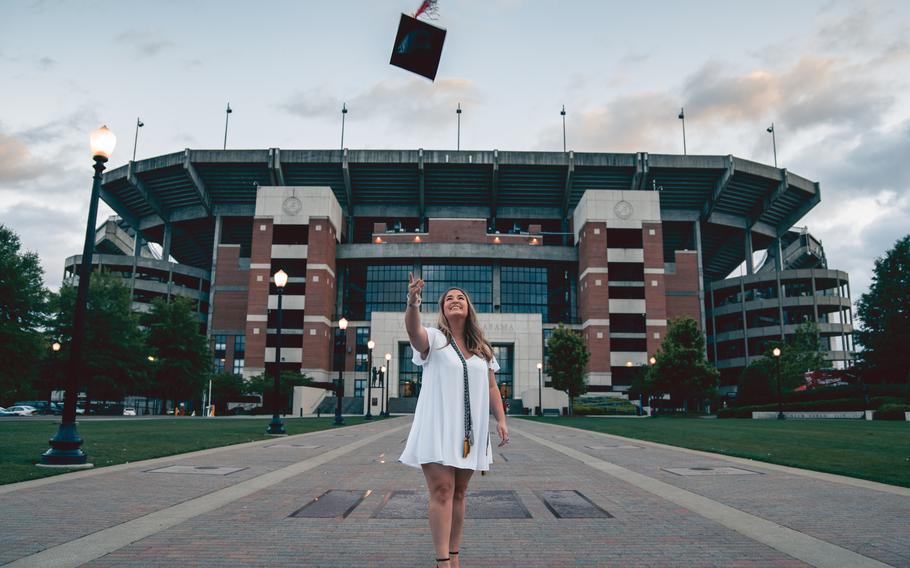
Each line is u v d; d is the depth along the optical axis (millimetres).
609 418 48031
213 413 58031
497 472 9852
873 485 8055
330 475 9234
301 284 80188
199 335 58500
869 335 51688
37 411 54281
